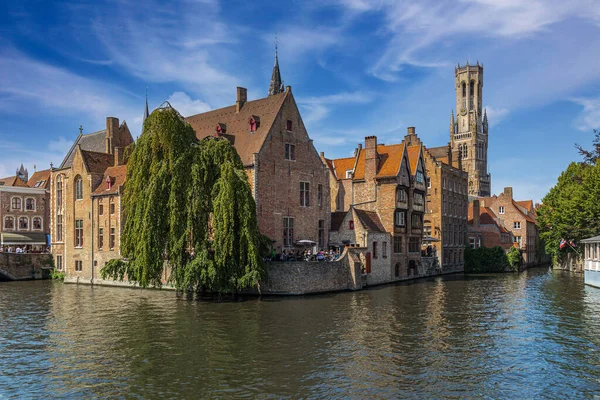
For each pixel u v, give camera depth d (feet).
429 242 204.33
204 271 106.42
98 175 161.07
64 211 169.89
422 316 92.94
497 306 104.94
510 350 68.95
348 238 150.30
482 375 58.49
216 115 161.89
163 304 108.37
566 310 100.01
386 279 155.12
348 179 177.88
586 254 150.20
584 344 72.23
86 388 54.65
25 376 58.75
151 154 111.65
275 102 146.82
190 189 108.06
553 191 210.59
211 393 52.80
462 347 70.49
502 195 261.03
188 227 107.55
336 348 69.72
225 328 82.33
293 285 119.75
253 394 52.44
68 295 126.31
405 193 166.61
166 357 65.67
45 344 73.05
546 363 63.10
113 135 187.11
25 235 210.59
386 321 88.12
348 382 55.93
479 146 536.01
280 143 142.41
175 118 111.04
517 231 255.91
